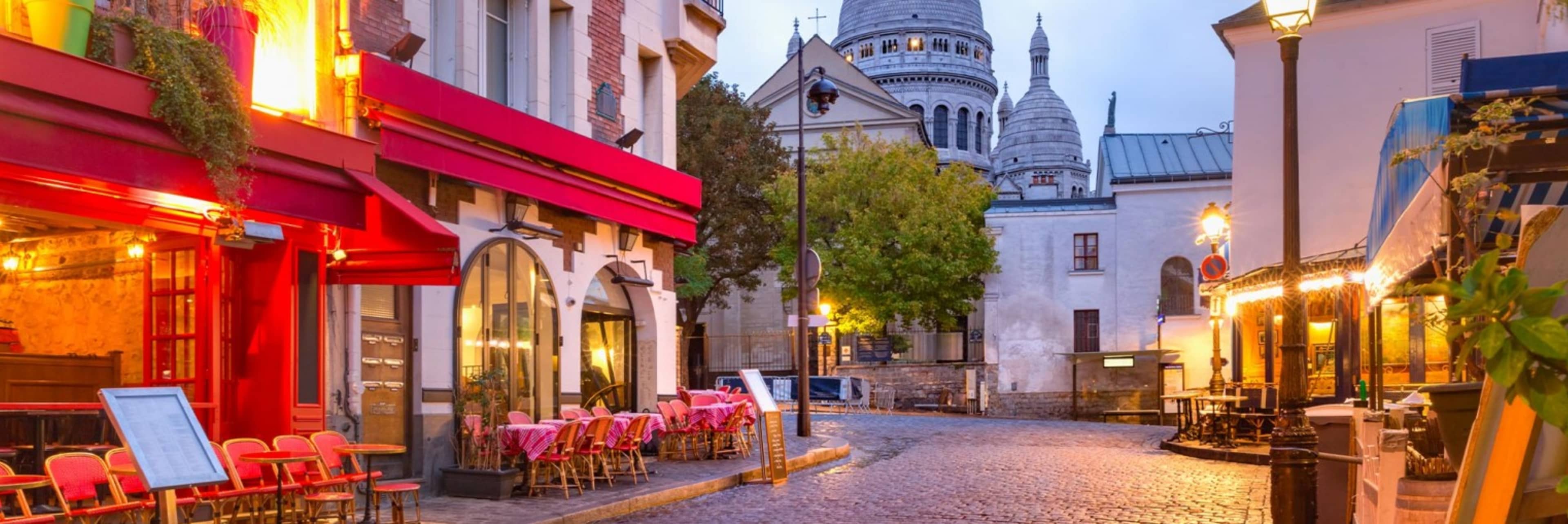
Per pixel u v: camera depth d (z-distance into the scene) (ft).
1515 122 26.07
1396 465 22.04
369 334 41.93
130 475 28.22
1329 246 89.71
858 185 156.87
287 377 37.09
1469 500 9.48
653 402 61.00
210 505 33.68
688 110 150.92
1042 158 394.11
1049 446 72.18
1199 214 147.95
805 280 74.95
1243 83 94.94
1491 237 30.96
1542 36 78.74
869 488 48.70
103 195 31.55
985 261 152.15
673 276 63.46
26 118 27.07
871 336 158.81
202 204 33.22
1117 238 150.71
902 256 154.40
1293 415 29.63
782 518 39.70
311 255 38.58
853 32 401.29
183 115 29.91
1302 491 29.19
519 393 49.39
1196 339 146.61
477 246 46.70
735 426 60.03
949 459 62.34
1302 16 30.25
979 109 387.14
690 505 43.91
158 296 36.40
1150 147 155.53
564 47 54.03
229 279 37.29
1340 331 70.23
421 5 45.39
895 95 382.22
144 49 29.99
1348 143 89.61
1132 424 141.59
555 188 50.21
